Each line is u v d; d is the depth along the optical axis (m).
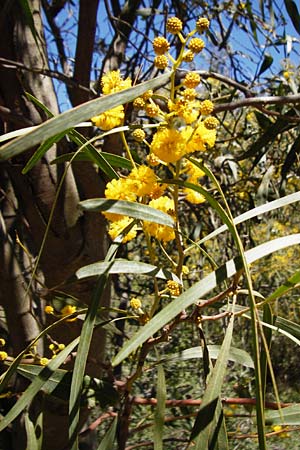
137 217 0.18
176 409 0.59
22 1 0.28
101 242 0.43
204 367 0.21
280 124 0.46
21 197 0.42
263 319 0.22
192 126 0.20
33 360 0.32
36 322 0.46
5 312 0.46
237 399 0.29
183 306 0.17
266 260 1.11
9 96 0.41
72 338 0.41
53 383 0.25
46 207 0.41
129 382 0.24
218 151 0.68
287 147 0.72
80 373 0.19
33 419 0.42
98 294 0.20
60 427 0.41
